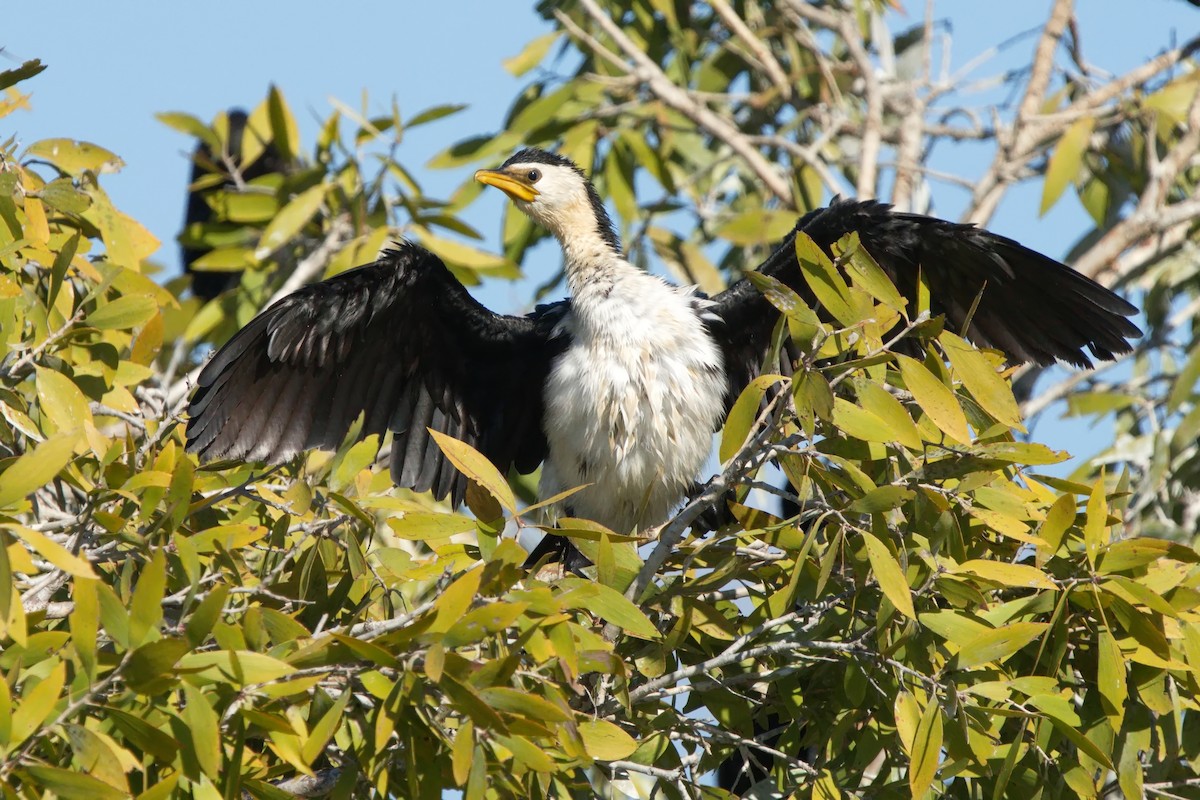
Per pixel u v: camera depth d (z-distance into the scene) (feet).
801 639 25.02
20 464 17.83
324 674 18.92
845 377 23.21
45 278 29.04
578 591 20.67
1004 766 22.17
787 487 39.34
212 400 29.27
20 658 18.42
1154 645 22.33
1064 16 51.24
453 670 19.13
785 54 56.13
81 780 17.37
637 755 25.38
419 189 42.55
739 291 32.63
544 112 47.93
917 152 50.80
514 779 20.44
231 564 22.65
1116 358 30.35
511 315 33.30
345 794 20.74
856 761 24.27
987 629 22.08
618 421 31.24
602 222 34.91
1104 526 23.08
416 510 24.81
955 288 30.94
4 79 27.09
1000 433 23.53
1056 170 43.42
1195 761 24.97
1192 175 54.65
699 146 50.62
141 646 17.81
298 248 44.70
